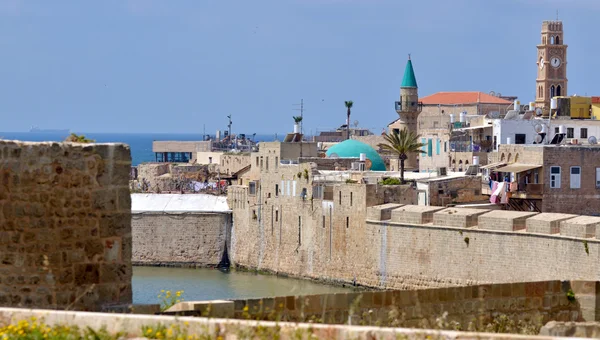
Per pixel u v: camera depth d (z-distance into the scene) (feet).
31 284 137.69
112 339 115.03
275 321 120.47
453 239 456.45
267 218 581.94
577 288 157.07
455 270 456.45
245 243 597.93
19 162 137.69
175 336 113.09
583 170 506.89
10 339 114.11
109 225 138.41
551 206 506.48
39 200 137.80
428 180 524.93
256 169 648.79
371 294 142.82
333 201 531.50
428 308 147.13
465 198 524.52
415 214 479.41
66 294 137.49
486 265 441.27
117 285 138.62
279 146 577.43
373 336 110.73
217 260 606.96
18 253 137.90
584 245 397.39
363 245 510.17
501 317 152.66
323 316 135.03
